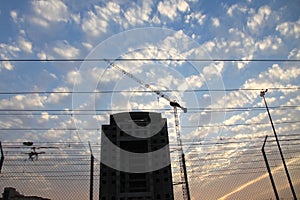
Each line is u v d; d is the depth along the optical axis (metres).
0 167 23.61
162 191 54.19
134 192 53.22
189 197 26.31
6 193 24.12
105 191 53.28
